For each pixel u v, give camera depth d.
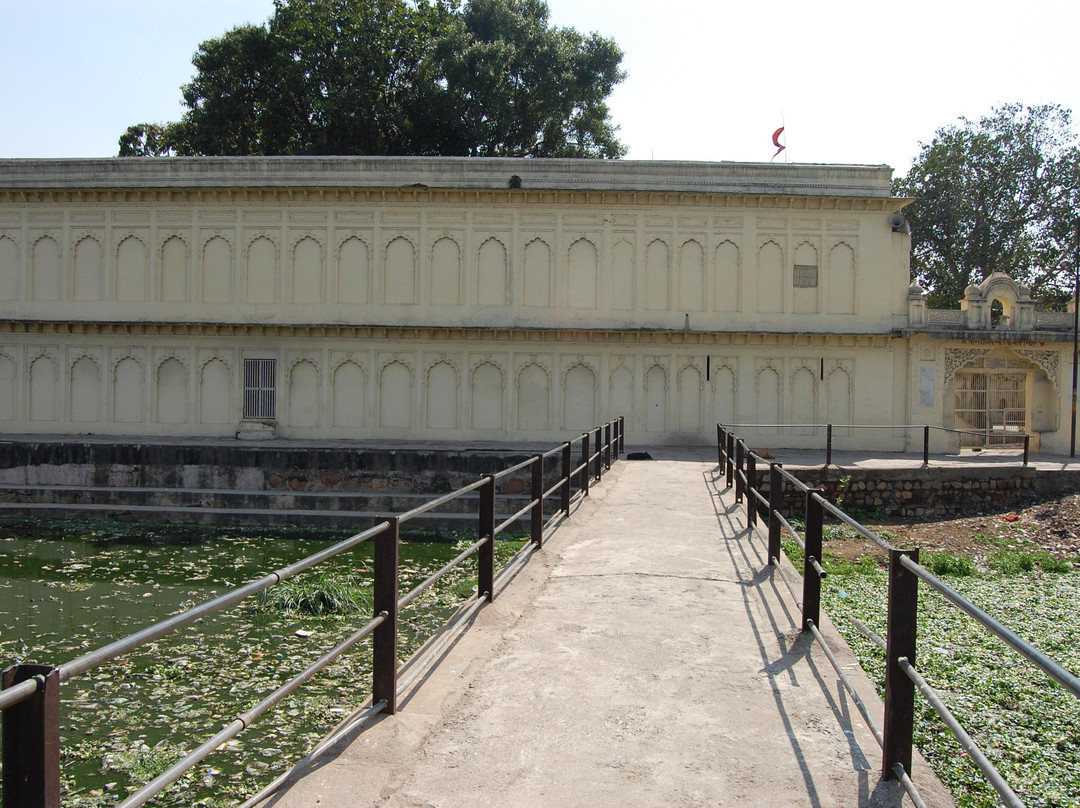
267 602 9.65
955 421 21.91
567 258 21.75
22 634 8.93
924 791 3.49
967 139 31.28
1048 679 6.36
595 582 7.20
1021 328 21.52
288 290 21.92
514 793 3.48
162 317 22.06
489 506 6.51
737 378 21.75
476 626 5.87
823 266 21.66
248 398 22.11
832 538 13.59
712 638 5.63
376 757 3.76
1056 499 16.14
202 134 31.94
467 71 30.22
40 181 22.16
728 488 13.31
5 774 2.05
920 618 8.25
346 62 29.95
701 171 21.73
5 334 22.38
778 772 3.68
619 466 16.89
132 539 14.88
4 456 18.09
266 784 5.29
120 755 5.73
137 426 22.20
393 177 21.84
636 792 3.50
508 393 21.83
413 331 21.70
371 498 17.09
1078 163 30.12
